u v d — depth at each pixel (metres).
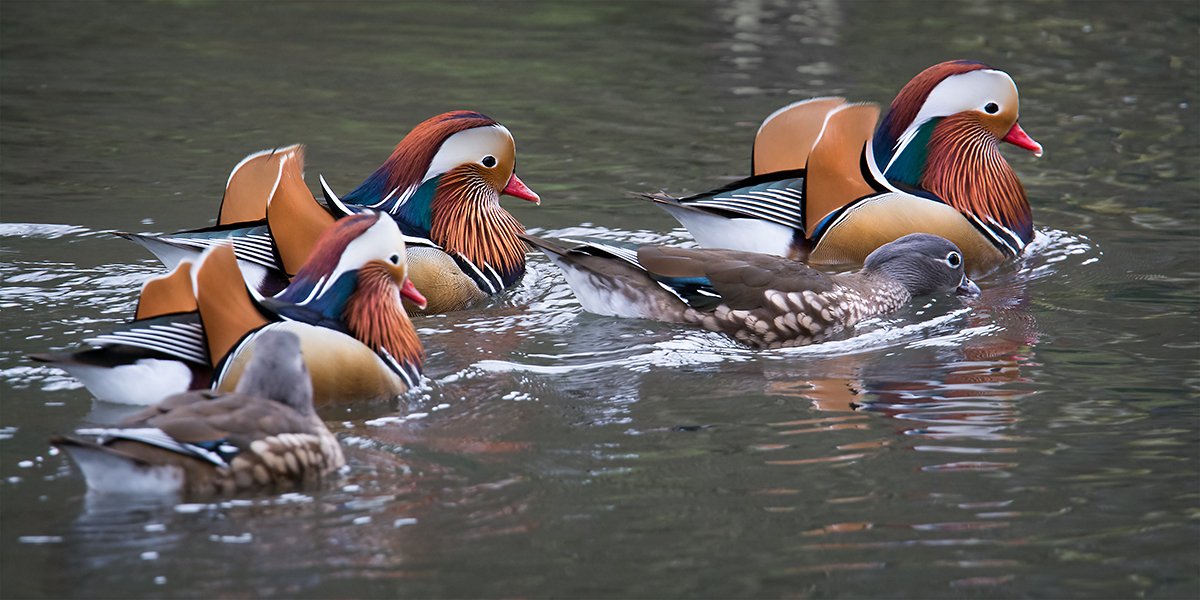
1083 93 23.42
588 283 12.58
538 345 11.56
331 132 19.91
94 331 11.15
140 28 28.30
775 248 14.27
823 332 12.27
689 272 12.24
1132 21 30.50
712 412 9.86
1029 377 10.80
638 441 9.18
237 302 9.26
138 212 15.42
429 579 6.90
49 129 19.45
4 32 27.20
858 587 7.01
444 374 10.62
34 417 9.07
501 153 13.26
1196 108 22.19
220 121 20.39
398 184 13.02
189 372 9.09
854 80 24.09
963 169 14.91
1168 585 7.09
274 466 7.87
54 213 15.23
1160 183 17.86
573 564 7.14
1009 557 7.41
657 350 11.46
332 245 10.04
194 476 7.66
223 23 29.33
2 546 7.05
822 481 8.48
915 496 8.24
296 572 6.90
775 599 6.85
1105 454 8.99
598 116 21.53
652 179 17.75
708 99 22.80
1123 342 11.75
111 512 7.50
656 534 7.60
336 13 31.09
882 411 9.91
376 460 8.60
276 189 11.48
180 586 6.69
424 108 21.69
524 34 29.00
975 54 26.69
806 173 14.21
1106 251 14.92
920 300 13.37
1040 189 17.69
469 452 8.85
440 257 12.57
